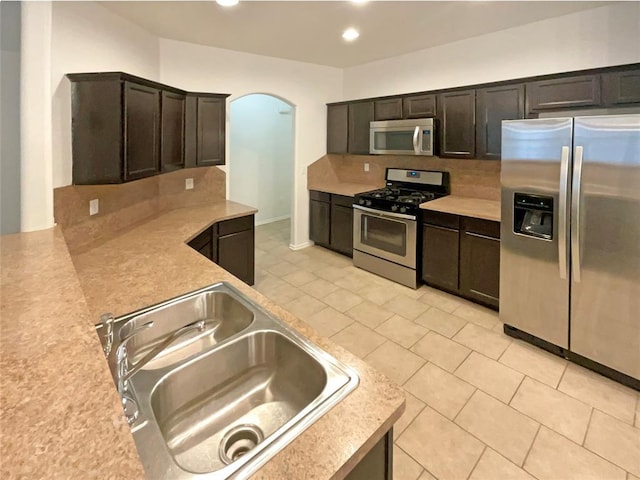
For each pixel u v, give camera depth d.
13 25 2.01
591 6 2.81
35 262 1.38
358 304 3.44
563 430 1.93
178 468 0.72
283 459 0.74
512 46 3.31
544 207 2.47
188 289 1.60
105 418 0.64
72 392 0.70
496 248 3.12
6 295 1.08
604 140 2.14
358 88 4.83
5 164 2.12
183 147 3.18
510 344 2.74
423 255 3.73
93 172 2.27
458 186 4.02
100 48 2.55
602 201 2.19
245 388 1.21
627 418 2.00
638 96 2.52
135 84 2.38
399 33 3.42
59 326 0.92
